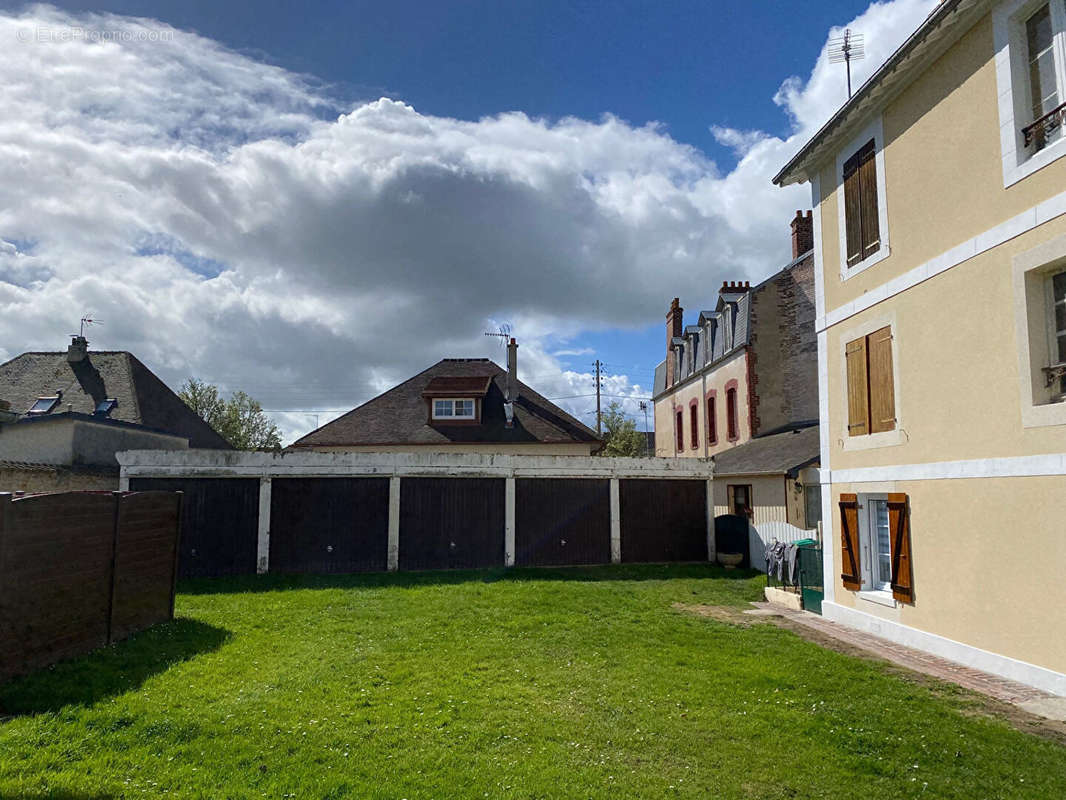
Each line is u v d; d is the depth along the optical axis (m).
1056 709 6.52
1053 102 7.48
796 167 12.52
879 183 10.27
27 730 5.46
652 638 9.62
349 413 27.14
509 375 27.48
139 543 9.24
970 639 8.15
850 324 11.10
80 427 19.70
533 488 18.28
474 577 16.09
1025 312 7.47
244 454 16.81
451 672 7.68
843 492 11.11
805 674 7.66
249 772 4.92
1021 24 7.86
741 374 24.36
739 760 5.30
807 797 4.74
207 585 14.92
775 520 17.23
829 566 11.42
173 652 8.23
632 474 18.95
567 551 18.25
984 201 8.16
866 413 10.50
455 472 17.77
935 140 9.05
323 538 16.95
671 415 34.41
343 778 4.84
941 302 8.85
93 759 5.03
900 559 9.45
